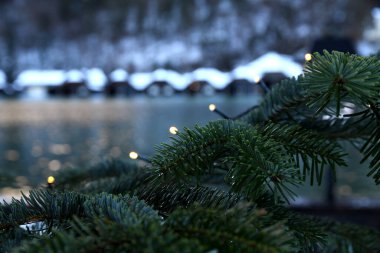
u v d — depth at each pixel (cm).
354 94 43
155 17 8788
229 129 55
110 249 35
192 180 66
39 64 8406
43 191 56
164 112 4484
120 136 2792
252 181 43
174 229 38
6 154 2205
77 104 6109
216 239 36
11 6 8438
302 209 458
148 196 56
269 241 35
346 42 350
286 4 6494
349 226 74
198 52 8250
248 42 7544
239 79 7056
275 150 49
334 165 52
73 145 2483
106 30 8781
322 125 68
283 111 68
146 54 8594
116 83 8206
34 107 5509
